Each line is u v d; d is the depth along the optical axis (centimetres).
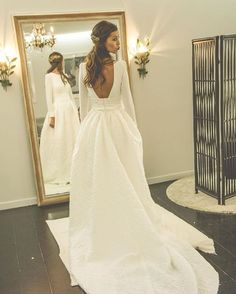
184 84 409
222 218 308
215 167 336
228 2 405
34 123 357
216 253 252
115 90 251
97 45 244
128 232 245
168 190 384
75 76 361
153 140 410
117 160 247
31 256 271
